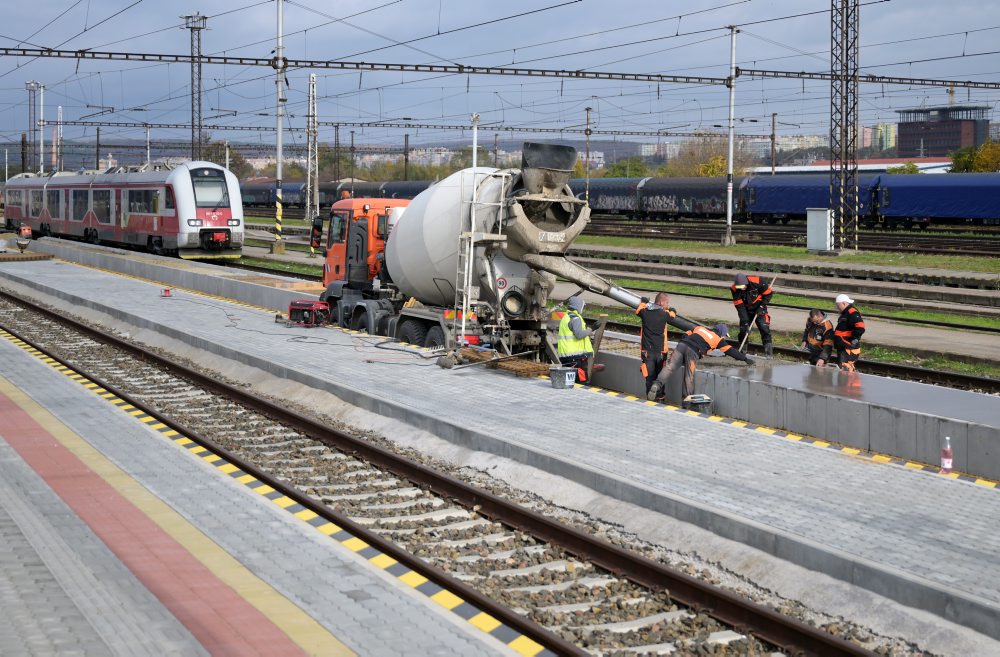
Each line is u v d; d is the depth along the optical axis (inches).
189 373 772.0
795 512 410.0
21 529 396.5
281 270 1609.3
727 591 352.8
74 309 1257.4
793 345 913.5
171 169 1836.9
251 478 492.1
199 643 291.4
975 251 1656.0
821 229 1753.2
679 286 1390.3
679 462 486.9
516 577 372.8
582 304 698.8
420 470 497.4
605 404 620.4
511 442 515.5
